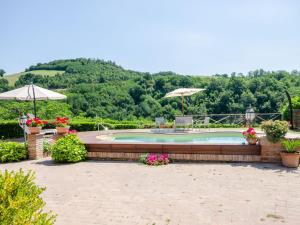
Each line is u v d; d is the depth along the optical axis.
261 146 6.61
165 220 3.60
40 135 8.25
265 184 4.94
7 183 2.16
